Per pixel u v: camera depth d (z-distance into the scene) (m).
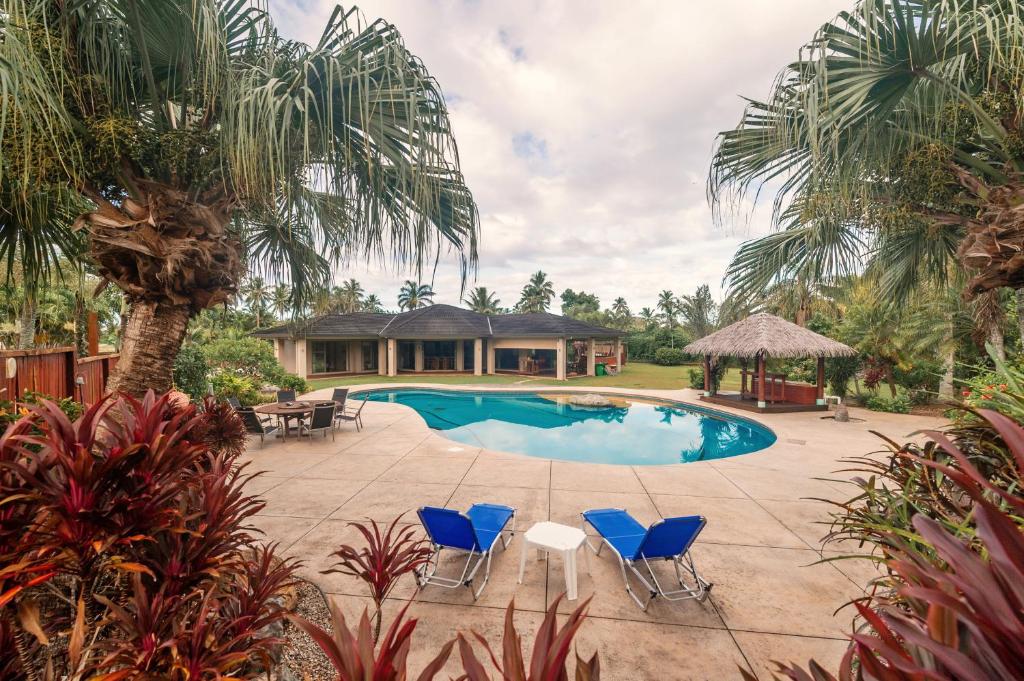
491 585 4.04
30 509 1.68
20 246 5.34
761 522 5.43
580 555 4.64
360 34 4.32
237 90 4.02
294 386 20.41
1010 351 12.46
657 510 5.81
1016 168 4.75
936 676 0.81
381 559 2.65
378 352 34.28
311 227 5.91
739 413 14.39
